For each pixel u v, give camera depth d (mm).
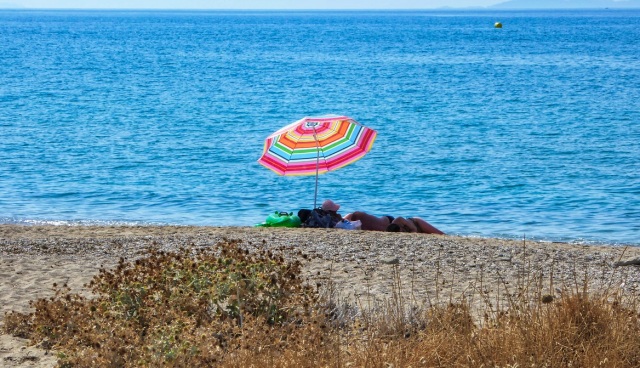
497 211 54188
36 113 109125
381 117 112250
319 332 17984
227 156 76375
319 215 42594
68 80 164500
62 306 21312
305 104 129375
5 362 18906
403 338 18406
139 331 18984
